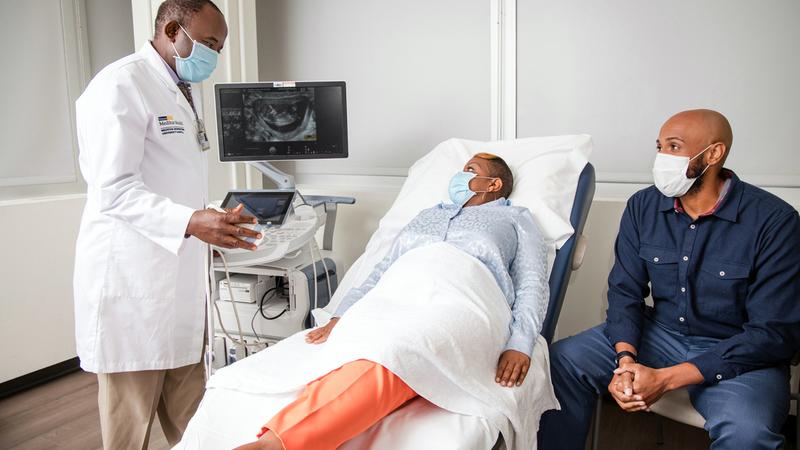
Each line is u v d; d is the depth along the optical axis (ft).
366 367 3.91
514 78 8.37
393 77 9.23
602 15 7.79
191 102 5.65
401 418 4.08
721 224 5.17
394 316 4.33
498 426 4.10
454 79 8.82
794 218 4.93
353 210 9.37
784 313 4.82
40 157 8.76
